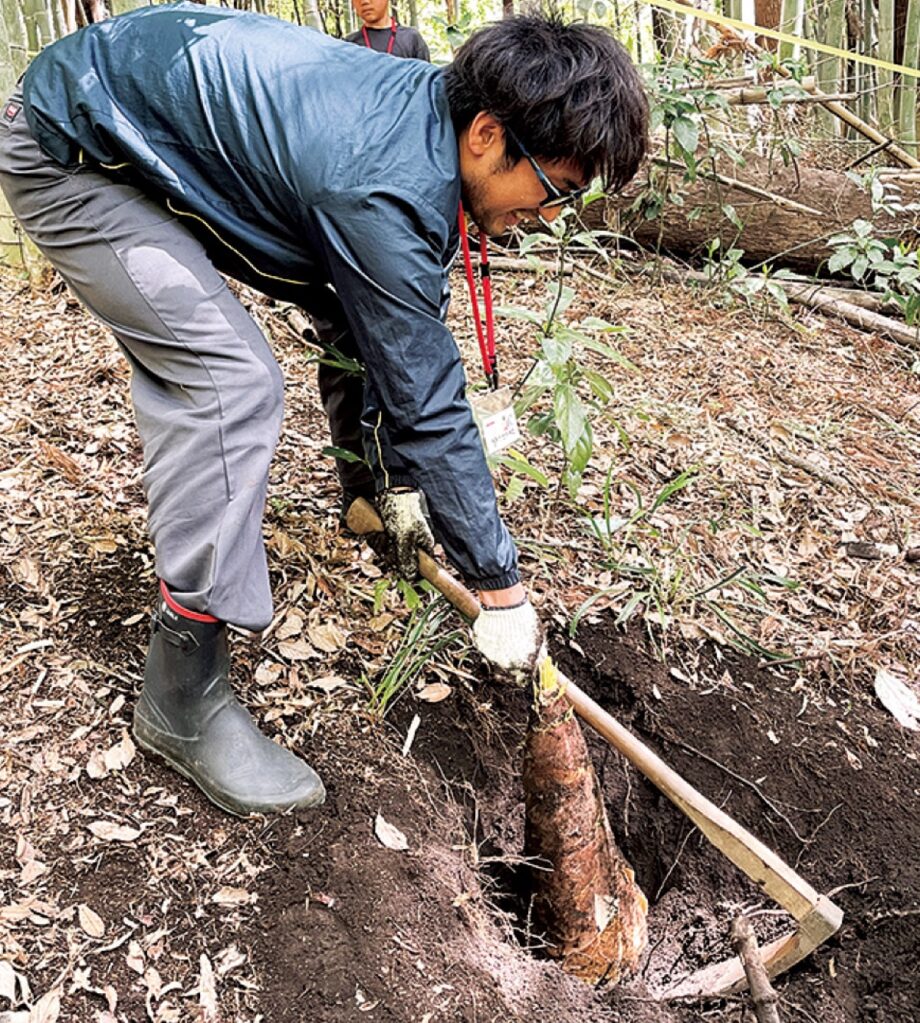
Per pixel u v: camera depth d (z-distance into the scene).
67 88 1.60
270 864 1.80
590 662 2.46
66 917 1.66
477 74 1.47
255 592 1.80
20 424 2.90
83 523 2.53
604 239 4.50
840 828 2.22
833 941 2.04
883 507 3.12
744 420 3.44
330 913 1.73
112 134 1.58
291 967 1.65
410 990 1.67
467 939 1.81
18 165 1.67
